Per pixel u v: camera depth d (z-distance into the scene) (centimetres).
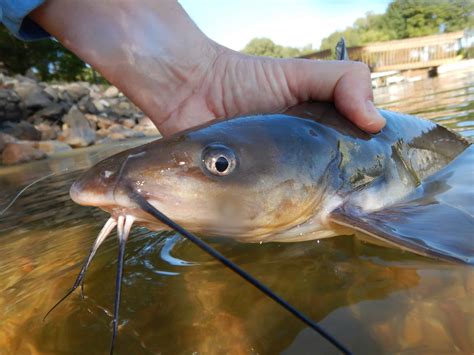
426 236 18
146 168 18
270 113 22
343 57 31
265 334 14
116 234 26
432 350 12
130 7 27
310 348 13
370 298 15
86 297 18
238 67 27
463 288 15
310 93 26
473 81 113
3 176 77
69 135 145
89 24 27
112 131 167
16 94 157
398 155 25
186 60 27
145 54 27
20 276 21
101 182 17
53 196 45
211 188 18
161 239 24
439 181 27
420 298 15
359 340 13
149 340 15
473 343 12
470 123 49
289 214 20
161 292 18
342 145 22
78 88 205
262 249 21
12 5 25
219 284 18
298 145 21
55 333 16
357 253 19
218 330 15
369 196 23
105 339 15
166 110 29
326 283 17
